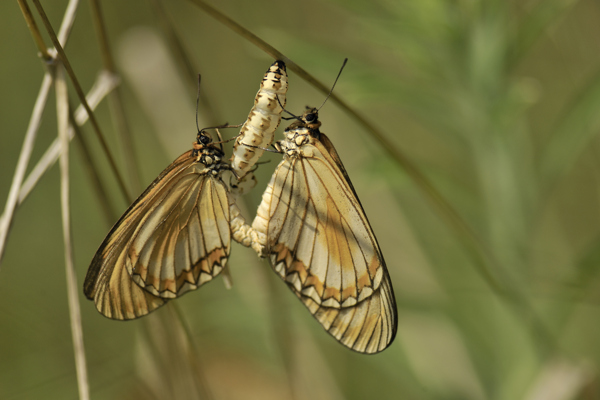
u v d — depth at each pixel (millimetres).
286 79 598
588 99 631
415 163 642
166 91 661
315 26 736
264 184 674
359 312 609
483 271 630
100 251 596
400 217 669
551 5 632
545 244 667
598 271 630
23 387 652
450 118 640
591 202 673
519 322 638
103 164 681
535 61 680
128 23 728
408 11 637
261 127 600
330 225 609
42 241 676
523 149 640
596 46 667
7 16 678
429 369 649
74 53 706
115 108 624
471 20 637
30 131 606
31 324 659
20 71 688
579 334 659
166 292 605
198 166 604
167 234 603
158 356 634
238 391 661
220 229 607
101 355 656
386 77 637
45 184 679
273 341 649
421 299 644
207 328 655
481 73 637
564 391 630
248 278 653
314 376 655
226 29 749
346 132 679
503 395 641
